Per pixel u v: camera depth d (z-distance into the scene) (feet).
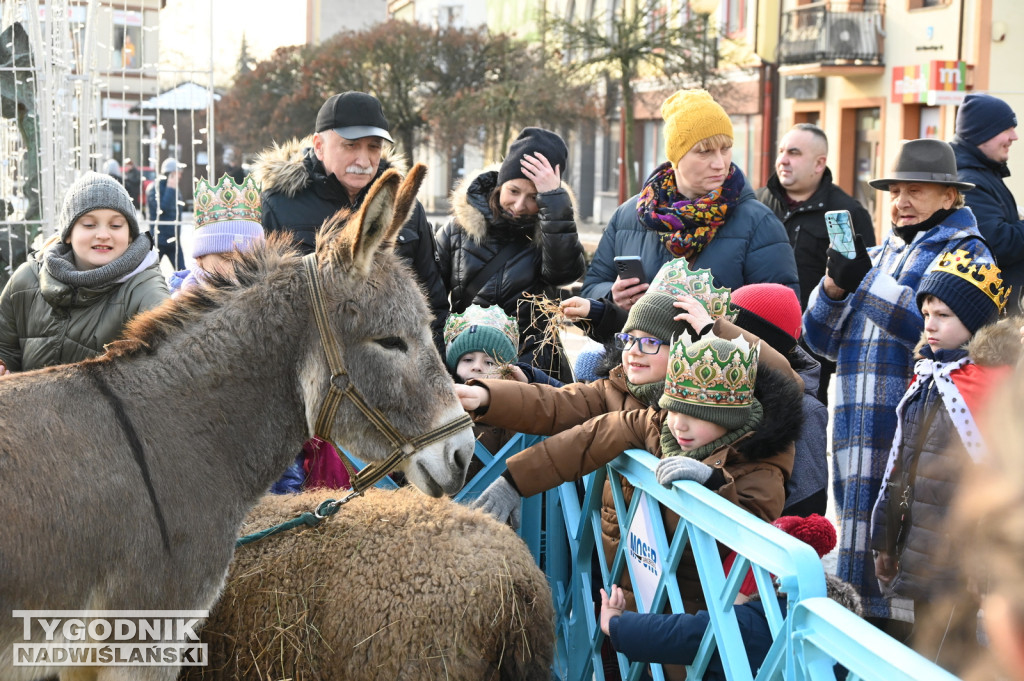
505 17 151.02
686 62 90.38
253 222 12.21
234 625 8.96
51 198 24.66
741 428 9.41
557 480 10.43
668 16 92.84
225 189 12.04
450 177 146.82
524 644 8.84
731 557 9.32
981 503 3.73
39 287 11.93
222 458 8.26
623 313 13.26
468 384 11.10
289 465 8.83
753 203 14.69
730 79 97.45
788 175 20.88
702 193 14.46
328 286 8.58
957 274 11.88
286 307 8.54
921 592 10.24
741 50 95.91
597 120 107.96
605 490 10.99
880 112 80.69
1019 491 3.63
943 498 10.20
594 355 14.60
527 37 113.19
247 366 8.41
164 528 7.82
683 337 9.31
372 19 191.01
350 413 8.61
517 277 16.11
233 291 8.59
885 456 13.75
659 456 10.02
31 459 7.29
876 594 13.47
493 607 8.66
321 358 8.54
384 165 16.65
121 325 11.60
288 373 8.57
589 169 132.46
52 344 11.74
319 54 128.88
